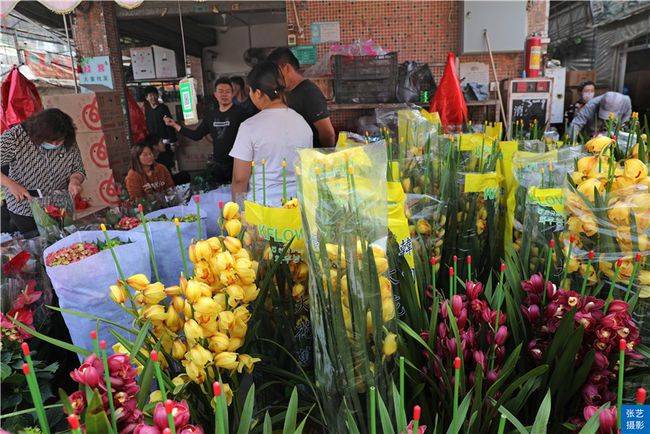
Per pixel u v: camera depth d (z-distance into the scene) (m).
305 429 1.14
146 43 7.83
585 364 0.95
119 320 1.72
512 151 1.82
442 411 1.00
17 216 3.03
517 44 4.45
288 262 1.18
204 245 0.99
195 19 7.79
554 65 5.21
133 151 3.46
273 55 3.12
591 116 4.29
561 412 1.00
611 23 8.66
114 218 2.58
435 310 1.01
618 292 1.11
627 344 0.93
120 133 3.98
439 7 4.64
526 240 1.37
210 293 0.94
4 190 2.99
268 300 1.20
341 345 0.92
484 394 0.96
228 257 0.97
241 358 1.00
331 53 4.65
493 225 1.63
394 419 0.95
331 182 0.94
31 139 3.00
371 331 0.93
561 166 1.47
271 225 1.19
